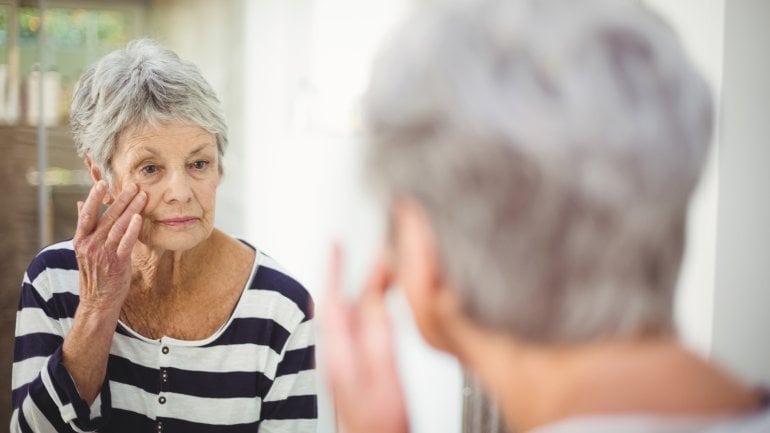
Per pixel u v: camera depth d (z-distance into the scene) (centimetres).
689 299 133
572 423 31
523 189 30
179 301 99
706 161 31
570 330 31
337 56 231
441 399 157
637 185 29
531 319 32
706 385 31
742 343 132
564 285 31
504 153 30
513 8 32
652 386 31
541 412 33
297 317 102
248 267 102
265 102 254
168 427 98
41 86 222
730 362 131
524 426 34
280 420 101
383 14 216
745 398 32
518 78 30
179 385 97
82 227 88
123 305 99
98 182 92
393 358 38
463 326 35
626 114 30
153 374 97
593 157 29
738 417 31
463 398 103
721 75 127
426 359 154
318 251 238
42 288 100
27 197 222
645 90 30
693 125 31
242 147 262
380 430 37
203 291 100
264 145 255
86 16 233
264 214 256
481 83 31
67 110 227
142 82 90
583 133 29
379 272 38
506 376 34
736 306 132
